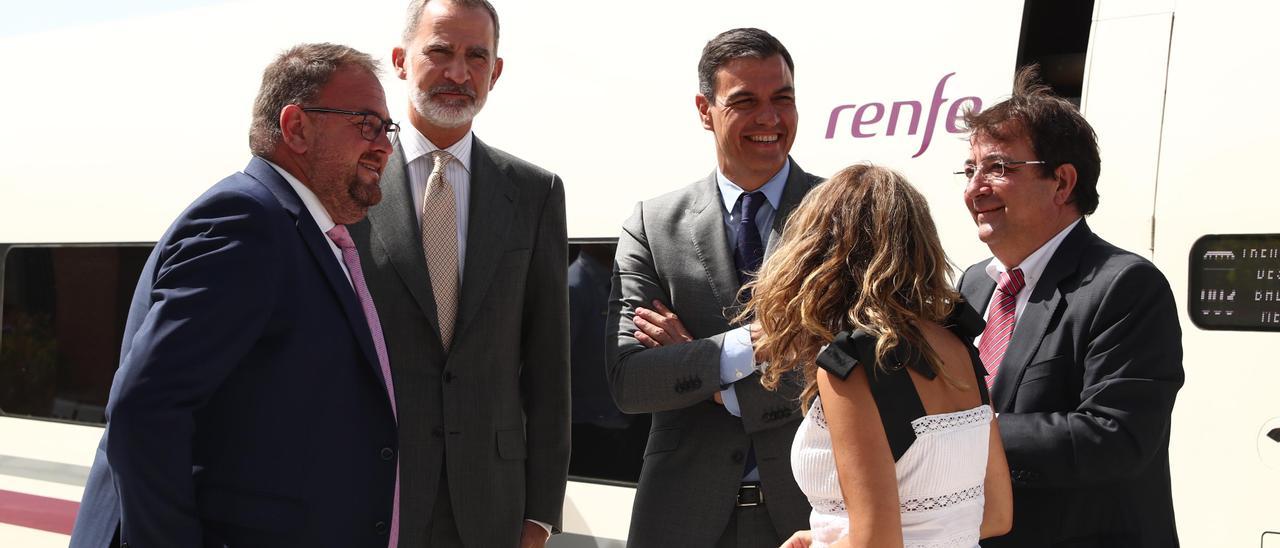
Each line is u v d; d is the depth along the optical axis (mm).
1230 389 3006
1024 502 2645
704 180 3256
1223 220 3045
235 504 2305
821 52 3619
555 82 4055
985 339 2844
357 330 2428
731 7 3795
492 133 4148
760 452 2938
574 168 3977
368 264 3057
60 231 5211
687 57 3814
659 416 3139
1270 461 2947
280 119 2475
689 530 2984
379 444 2438
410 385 3023
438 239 3096
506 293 3127
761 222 3137
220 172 4773
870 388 2072
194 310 2184
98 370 5082
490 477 3062
